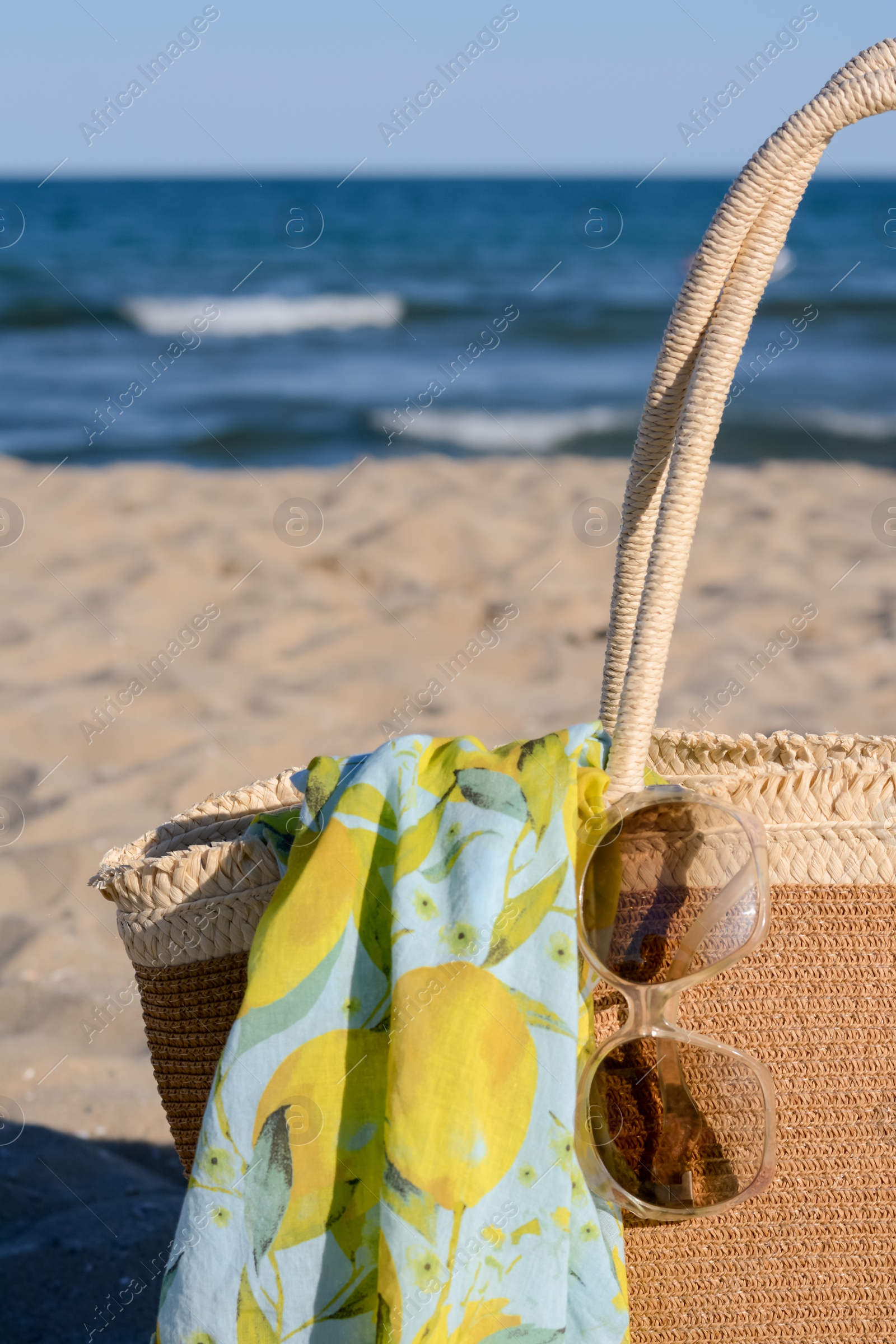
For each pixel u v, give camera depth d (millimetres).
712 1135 865
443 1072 814
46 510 5707
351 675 3719
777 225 869
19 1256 1512
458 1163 811
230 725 3289
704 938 852
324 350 12961
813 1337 945
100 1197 1651
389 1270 792
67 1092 1898
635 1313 946
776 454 7828
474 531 5254
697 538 5297
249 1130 847
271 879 937
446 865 860
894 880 904
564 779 870
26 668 3779
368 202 36750
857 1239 936
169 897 949
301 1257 844
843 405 9383
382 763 897
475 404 10188
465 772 884
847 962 915
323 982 858
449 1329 816
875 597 4371
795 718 3215
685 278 917
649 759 1146
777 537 5266
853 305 14805
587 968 885
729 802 917
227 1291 843
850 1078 922
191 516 5602
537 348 12945
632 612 986
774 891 915
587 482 6258
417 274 18766
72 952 2240
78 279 17453
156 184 50156
